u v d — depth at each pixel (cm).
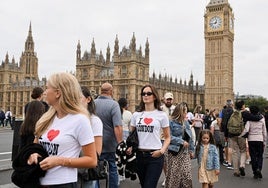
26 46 17700
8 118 6000
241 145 1725
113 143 1077
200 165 1213
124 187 1389
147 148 909
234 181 1575
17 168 477
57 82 506
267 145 3219
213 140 1223
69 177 491
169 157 1120
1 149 2433
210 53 15175
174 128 1130
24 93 15175
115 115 1067
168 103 1470
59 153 491
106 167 747
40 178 487
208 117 3189
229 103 2073
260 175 1652
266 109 2605
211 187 1231
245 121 1681
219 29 14975
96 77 12044
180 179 1099
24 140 799
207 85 15138
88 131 503
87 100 794
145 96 943
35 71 17850
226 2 14900
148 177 896
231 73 15650
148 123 915
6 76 16175
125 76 11256
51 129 503
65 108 505
